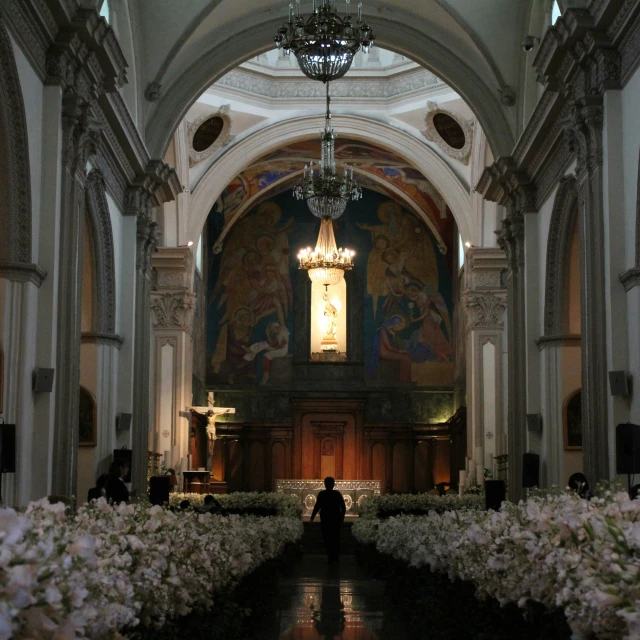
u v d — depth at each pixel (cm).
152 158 1791
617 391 1166
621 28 1165
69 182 1240
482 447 2566
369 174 3098
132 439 1745
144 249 1800
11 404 1112
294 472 3203
